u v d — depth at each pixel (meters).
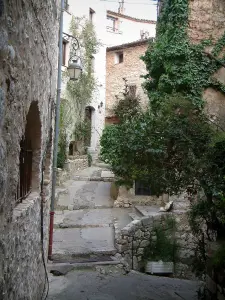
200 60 9.00
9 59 2.72
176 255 10.09
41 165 5.41
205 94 8.95
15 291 3.51
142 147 5.61
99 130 22.28
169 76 9.13
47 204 7.02
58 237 9.97
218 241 5.57
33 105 4.43
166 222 10.39
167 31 9.29
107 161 13.52
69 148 19.84
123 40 28.83
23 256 3.96
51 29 5.71
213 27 9.11
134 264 9.53
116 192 13.88
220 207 5.23
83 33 20.00
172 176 5.62
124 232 9.22
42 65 4.64
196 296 7.04
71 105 19.03
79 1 20.78
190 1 9.15
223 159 5.08
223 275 5.26
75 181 16.78
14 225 3.35
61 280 7.29
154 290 7.24
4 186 2.71
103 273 7.85
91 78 20.48
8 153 2.85
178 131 5.43
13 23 2.82
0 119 2.49
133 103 15.96
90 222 11.28
